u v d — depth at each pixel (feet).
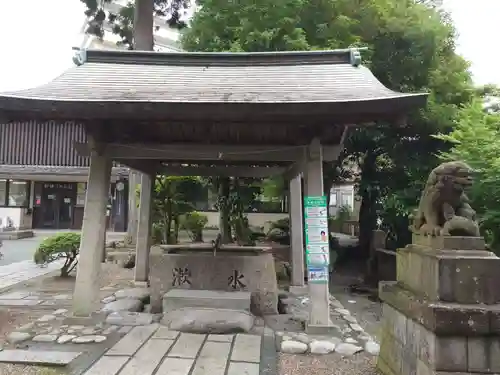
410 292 13.33
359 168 48.08
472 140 22.63
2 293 29.78
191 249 26.81
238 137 22.53
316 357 17.62
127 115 18.69
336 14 38.17
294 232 32.09
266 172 33.53
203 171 33.81
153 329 20.33
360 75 21.97
